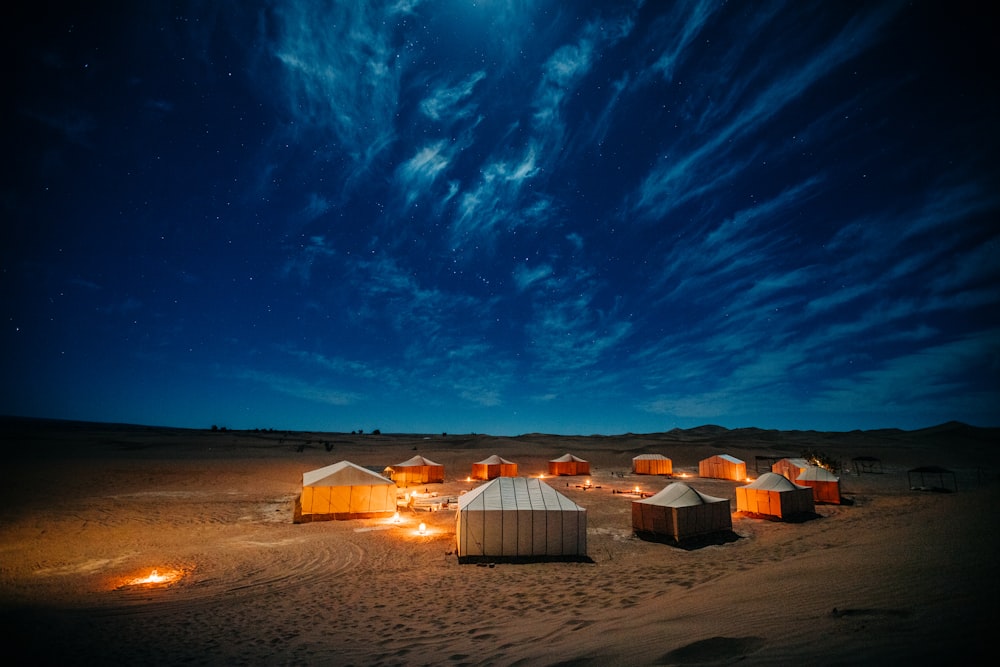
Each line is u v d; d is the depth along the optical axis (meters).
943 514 17.88
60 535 19.44
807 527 20.70
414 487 39.66
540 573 13.87
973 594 5.25
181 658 7.88
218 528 21.39
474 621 8.93
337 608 10.78
